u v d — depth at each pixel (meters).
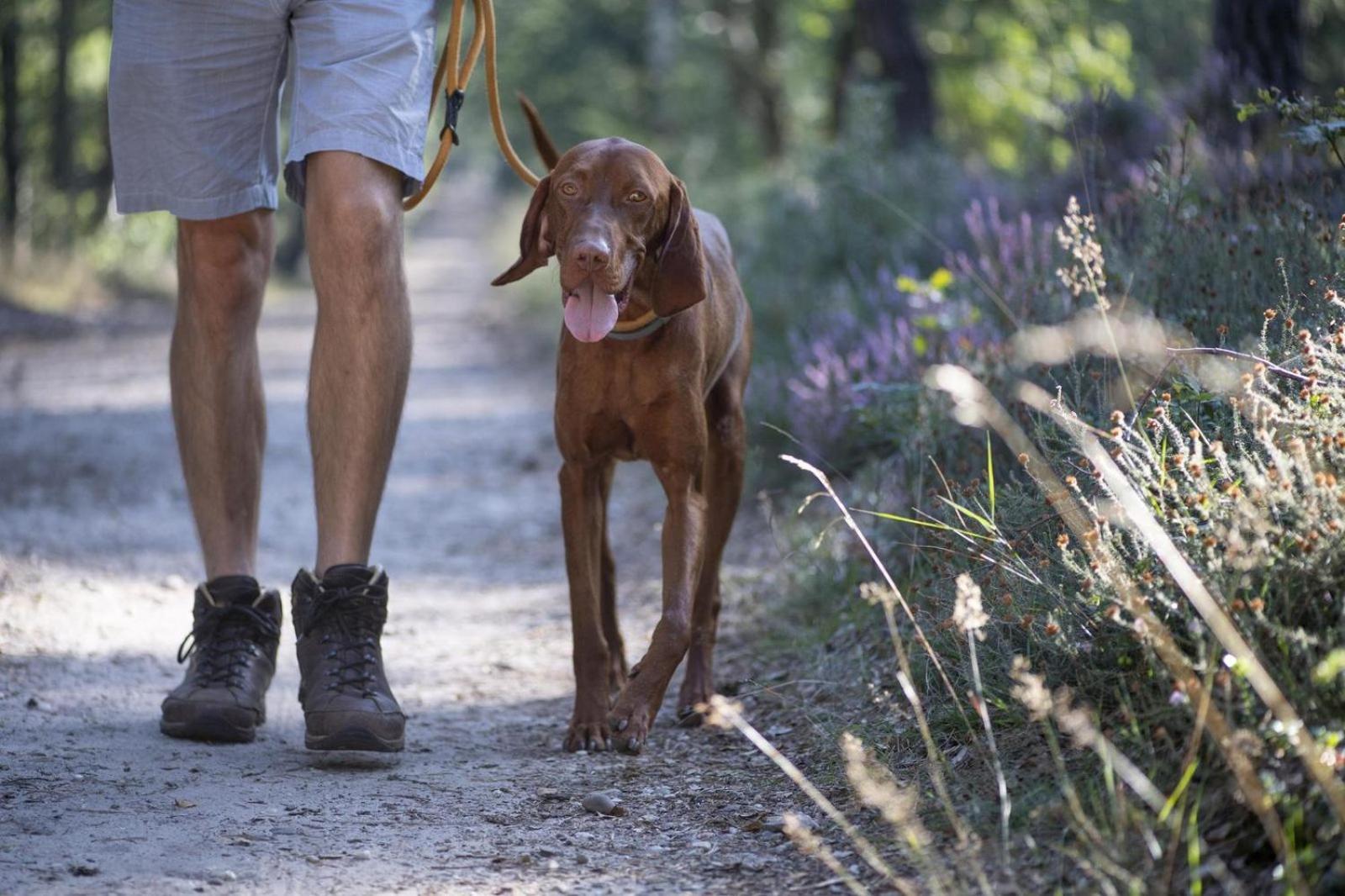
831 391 5.97
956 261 6.37
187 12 3.47
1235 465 2.76
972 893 2.34
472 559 6.46
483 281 35.47
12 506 7.01
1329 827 2.13
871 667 3.72
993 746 2.47
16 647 4.36
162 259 28.30
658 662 3.48
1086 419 3.47
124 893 2.44
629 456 3.67
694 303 3.43
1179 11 13.57
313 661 3.30
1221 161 5.24
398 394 3.44
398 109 3.43
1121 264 4.47
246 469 3.75
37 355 16.12
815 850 2.56
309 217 3.41
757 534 5.95
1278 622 2.50
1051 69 16.50
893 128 12.51
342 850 2.71
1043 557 3.12
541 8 28.12
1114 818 2.34
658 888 2.51
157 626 4.84
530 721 3.83
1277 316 3.65
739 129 22.56
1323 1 8.51
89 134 26.78
